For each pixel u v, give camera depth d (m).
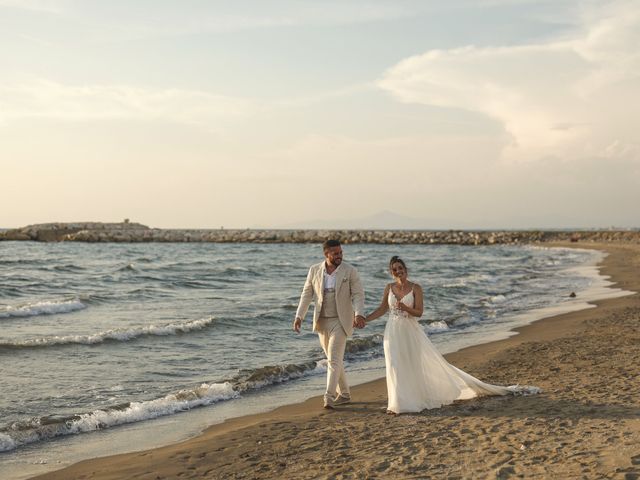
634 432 5.22
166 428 6.69
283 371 9.36
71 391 8.15
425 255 54.00
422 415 6.53
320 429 6.27
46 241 86.56
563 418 5.93
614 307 16.22
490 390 7.14
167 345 11.42
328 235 92.56
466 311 16.67
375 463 5.01
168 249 64.81
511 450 5.05
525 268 35.69
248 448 5.73
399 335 6.89
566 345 10.61
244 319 14.40
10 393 7.93
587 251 58.41
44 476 5.19
